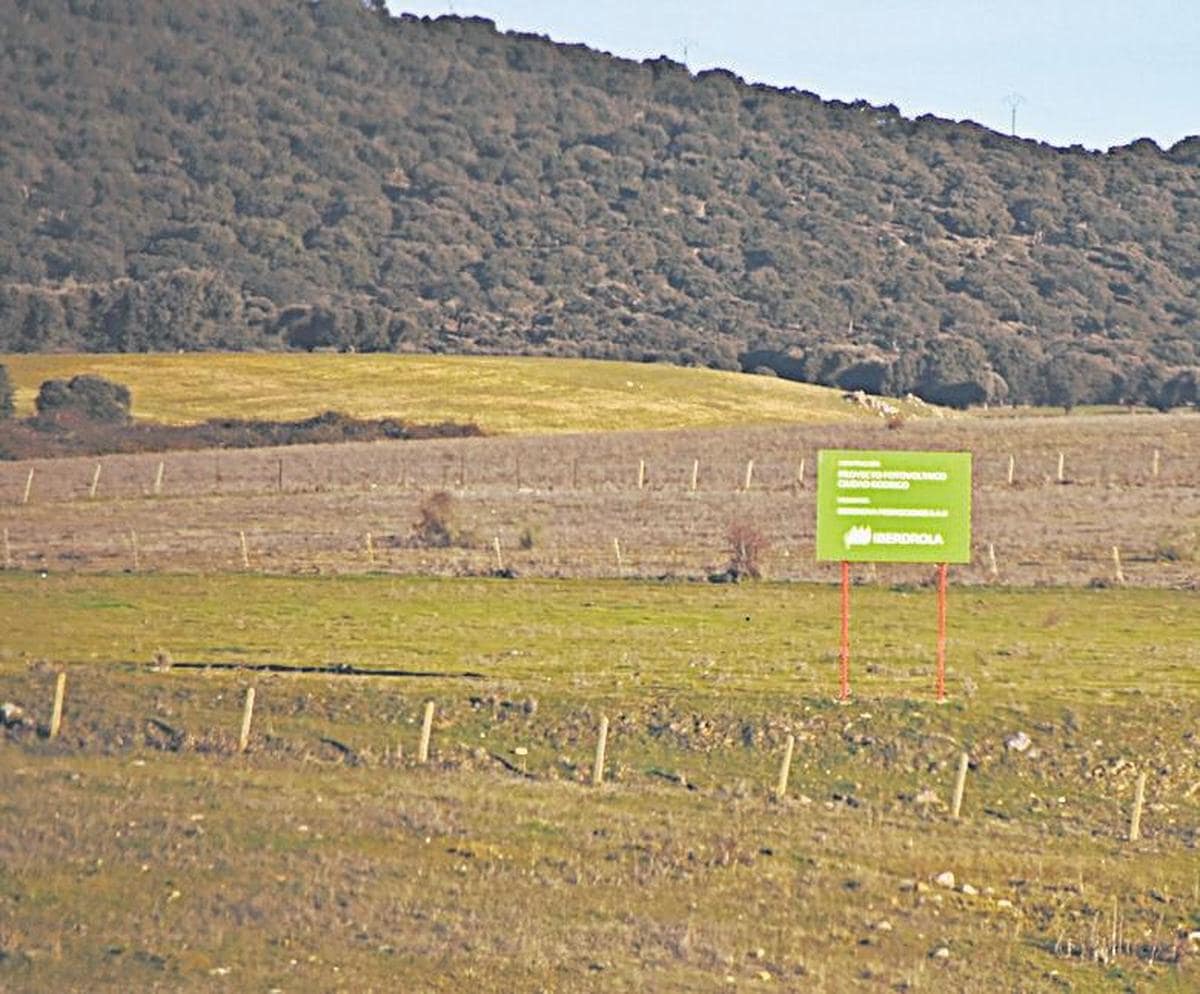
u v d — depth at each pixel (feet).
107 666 250.57
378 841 167.12
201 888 150.10
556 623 296.92
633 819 180.34
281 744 211.41
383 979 130.72
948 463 234.79
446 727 220.02
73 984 127.54
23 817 170.81
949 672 252.83
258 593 329.31
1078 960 144.15
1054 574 346.54
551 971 133.28
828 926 148.77
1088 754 213.87
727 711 223.51
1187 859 177.37
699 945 140.67
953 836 183.52
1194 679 248.11
